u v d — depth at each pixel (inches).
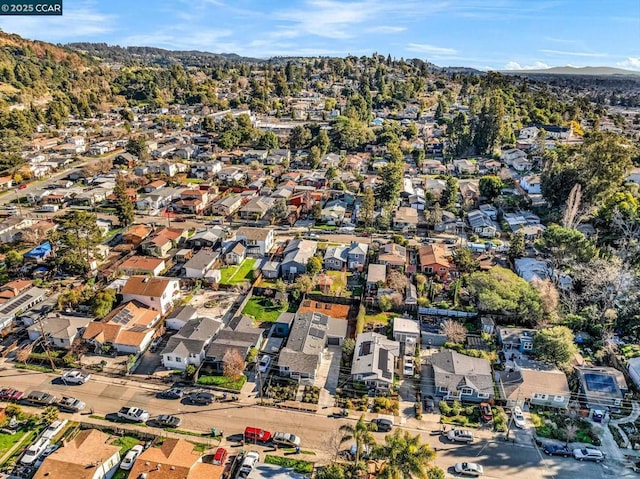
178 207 3563.0
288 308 2294.5
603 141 3198.8
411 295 2261.3
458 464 1421.0
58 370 1850.4
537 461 1462.8
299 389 1764.3
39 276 2493.8
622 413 1659.7
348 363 1900.8
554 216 3181.6
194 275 2507.4
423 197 3806.6
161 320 2154.3
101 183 4047.7
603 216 3002.0
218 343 1909.4
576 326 2092.8
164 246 2783.0
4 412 1589.6
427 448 1244.5
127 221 3152.1
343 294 2386.8
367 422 1541.6
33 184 4128.9
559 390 1679.4
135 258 2630.4
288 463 1428.4
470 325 2145.7
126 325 2033.7
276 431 1562.5
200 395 1694.1
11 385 1759.4
